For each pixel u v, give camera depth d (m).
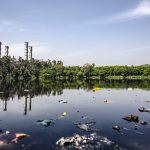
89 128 30.92
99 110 44.25
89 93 73.69
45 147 24.08
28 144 25.05
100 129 30.64
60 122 34.72
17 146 24.48
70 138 25.89
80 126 31.66
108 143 24.95
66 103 53.03
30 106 49.09
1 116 39.47
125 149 23.42
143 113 41.16
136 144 24.91
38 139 26.70
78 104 51.47
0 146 24.41
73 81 149.38
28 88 89.69
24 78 168.00
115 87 96.31
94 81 150.88
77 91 79.94
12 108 46.84
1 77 161.62
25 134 28.03
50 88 90.62
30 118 37.81
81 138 26.19
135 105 49.91
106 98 61.31
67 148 23.66
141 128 31.03
